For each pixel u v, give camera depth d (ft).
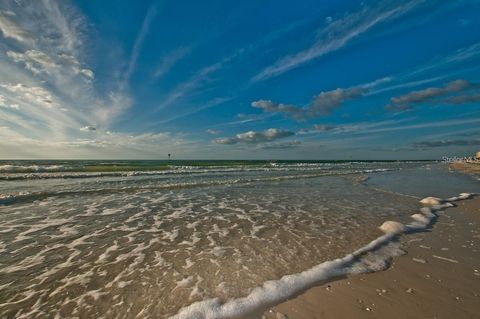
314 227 26.32
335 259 18.07
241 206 36.29
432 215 30.94
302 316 11.59
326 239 22.57
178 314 11.69
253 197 43.47
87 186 51.06
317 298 13.07
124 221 27.68
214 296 13.20
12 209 31.65
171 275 15.61
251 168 124.57
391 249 20.01
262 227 26.27
